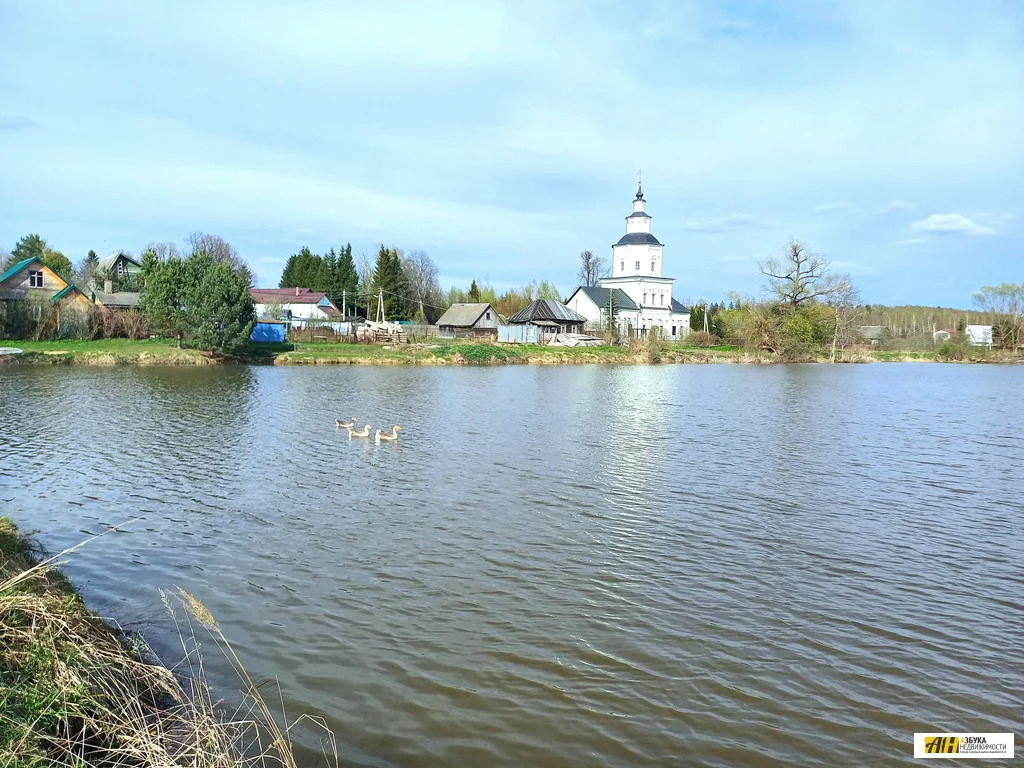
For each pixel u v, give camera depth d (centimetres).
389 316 11562
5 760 662
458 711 941
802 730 916
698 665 1066
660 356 8631
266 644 1102
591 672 1041
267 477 2112
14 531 1469
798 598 1303
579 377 6044
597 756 859
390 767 828
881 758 863
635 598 1291
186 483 2025
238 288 6184
